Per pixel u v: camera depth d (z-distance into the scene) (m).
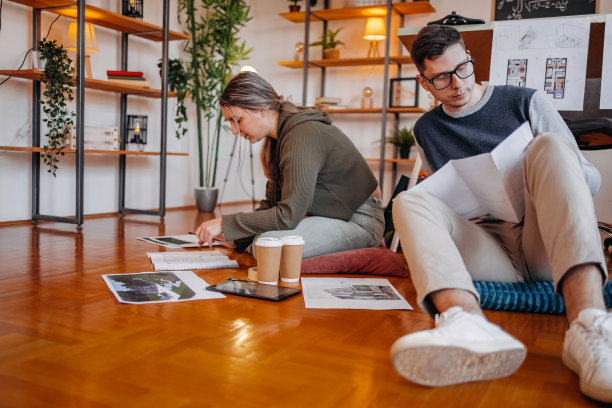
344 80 5.66
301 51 5.60
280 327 1.33
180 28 4.98
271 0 5.92
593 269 1.01
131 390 0.94
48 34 3.61
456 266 1.08
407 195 1.21
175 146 5.00
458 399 0.93
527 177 1.20
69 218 3.36
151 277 1.84
